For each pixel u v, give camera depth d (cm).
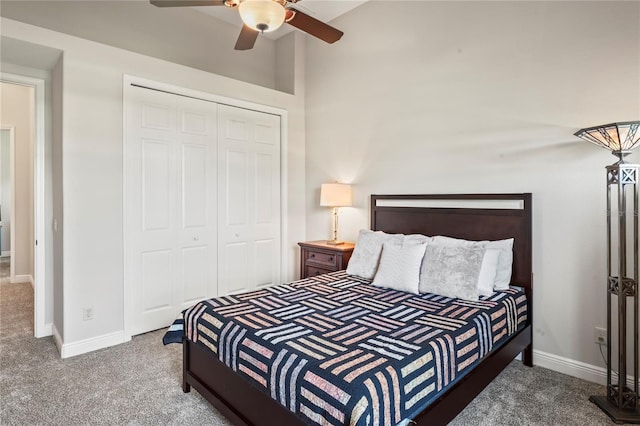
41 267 315
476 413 203
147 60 316
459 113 303
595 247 238
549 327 258
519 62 269
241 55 433
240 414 175
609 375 210
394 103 349
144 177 320
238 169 392
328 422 127
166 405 211
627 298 233
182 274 348
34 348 290
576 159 245
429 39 321
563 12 249
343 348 157
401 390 138
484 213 286
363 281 290
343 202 371
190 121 351
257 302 228
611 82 230
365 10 372
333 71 408
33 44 258
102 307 291
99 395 221
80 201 279
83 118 280
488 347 202
